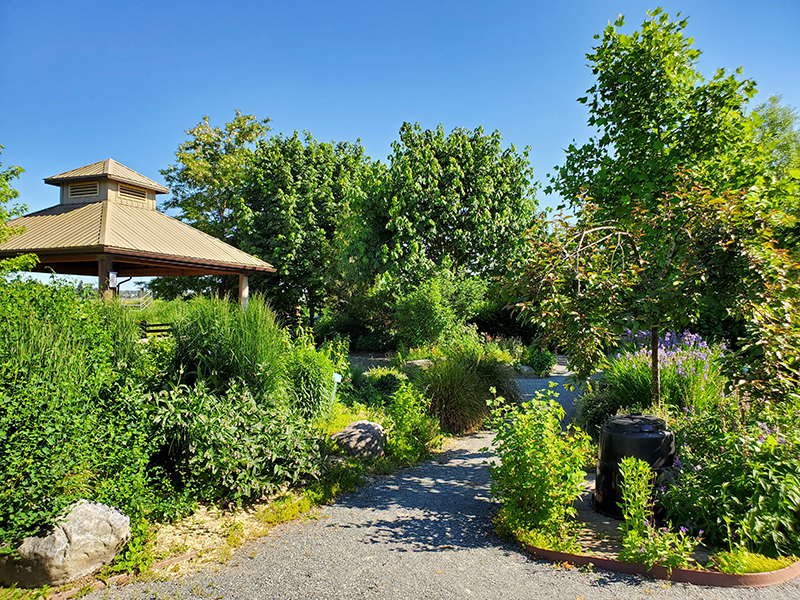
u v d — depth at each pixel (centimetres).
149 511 390
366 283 1934
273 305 2123
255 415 488
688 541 325
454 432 772
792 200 530
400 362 1219
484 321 1794
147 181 1508
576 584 309
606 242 503
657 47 582
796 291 432
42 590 301
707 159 571
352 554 356
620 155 621
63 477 337
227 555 353
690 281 441
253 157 2166
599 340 434
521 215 1692
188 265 1315
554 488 375
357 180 2058
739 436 391
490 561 344
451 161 1602
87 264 1569
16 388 323
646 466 357
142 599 296
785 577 310
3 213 1067
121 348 524
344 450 604
